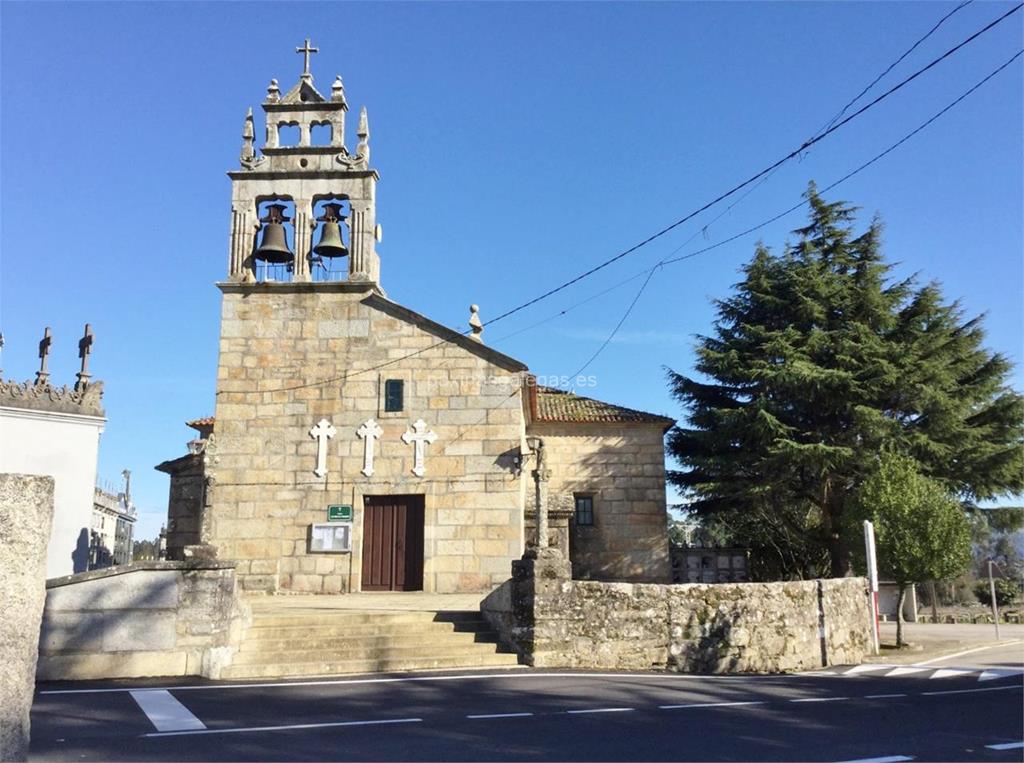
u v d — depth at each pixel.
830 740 8.85
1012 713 10.72
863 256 27.98
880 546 20.45
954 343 27.91
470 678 13.19
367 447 21.17
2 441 18.72
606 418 27.55
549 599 14.90
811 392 25.34
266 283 21.84
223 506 20.95
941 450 24.97
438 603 18.23
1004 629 27.38
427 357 21.58
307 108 22.70
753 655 15.66
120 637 12.78
